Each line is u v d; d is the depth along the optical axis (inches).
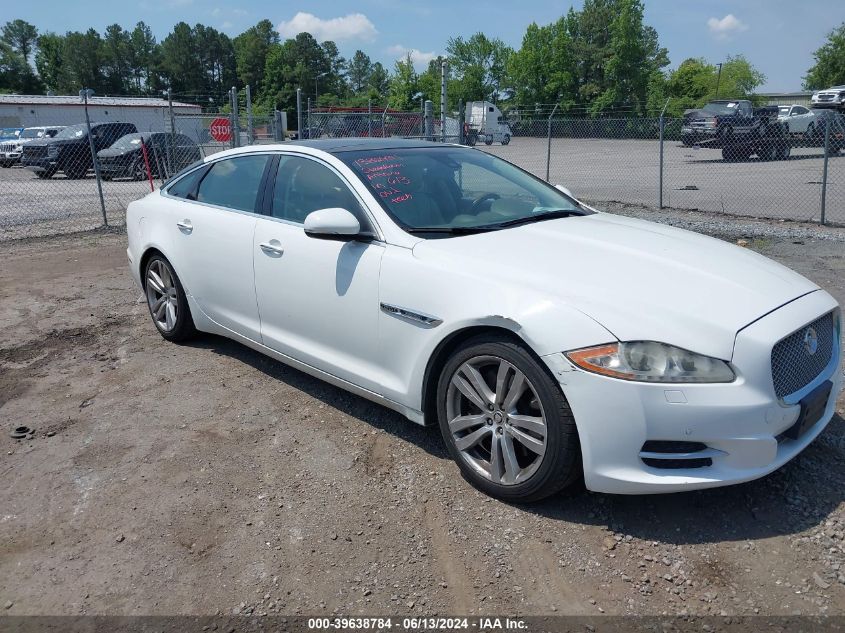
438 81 3011.8
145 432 148.2
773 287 117.6
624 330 103.5
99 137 780.6
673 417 101.0
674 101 2149.4
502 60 3024.1
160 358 190.7
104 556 108.5
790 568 100.8
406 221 136.5
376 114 679.7
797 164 781.9
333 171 149.3
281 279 153.5
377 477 128.3
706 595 96.3
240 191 171.6
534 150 1060.5
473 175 161.8
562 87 2496.3
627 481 104.3
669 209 462.0
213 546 110.2
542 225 143.4
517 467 115.1
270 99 4119.1
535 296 111.1
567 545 107.7
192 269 181.3
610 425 103.1
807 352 112.8
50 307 243.9
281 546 109.8
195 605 98.0
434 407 130.4
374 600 98.0
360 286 135.1
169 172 633.6
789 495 117.6
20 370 185.0
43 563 107.3
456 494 122.0
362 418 151.6
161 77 4552.2
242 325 169.6
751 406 101.2
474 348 117.1
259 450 139.4
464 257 123.9
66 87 4461.1
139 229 200.8
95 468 134.2
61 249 356.5
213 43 4581.7
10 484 129.3
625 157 924.6
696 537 108.2
